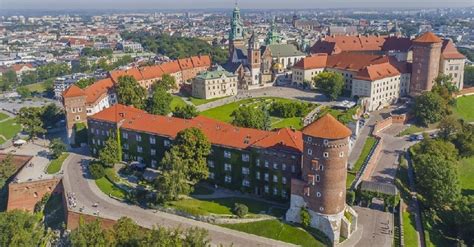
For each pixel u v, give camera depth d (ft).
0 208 511.40
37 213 482.69
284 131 444.55
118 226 340.39
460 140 585.63
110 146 510.99
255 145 439.22
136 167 511.81
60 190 501.56
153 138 510.17
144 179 486.79
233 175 461.78
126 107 566.36
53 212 474.08
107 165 510.58
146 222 403.75
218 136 473.67
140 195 441.68
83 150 598.75
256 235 384.68
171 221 406.21
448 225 432.25
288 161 418.51
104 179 496.23
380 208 431.84
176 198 433.07
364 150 559.79
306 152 382.01
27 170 535.19
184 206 422.00
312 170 379.35
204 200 440.45
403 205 437.58
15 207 490.08
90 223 340.39
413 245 379.14
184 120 518.78
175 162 421.18
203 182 484.74
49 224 454.40
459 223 411.54
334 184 373.40
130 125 530.27
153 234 316.60
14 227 382.01
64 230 428.56
